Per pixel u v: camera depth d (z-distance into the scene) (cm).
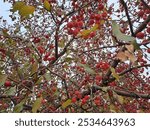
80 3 592
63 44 561
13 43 640
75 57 516
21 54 680
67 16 547
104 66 500
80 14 568
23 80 440
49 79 460
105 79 561
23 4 382
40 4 451
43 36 646
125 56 371
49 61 564
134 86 741
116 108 462
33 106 390
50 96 553
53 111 514
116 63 576
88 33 418
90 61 676
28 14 384
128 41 389
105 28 618
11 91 434
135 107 650
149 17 495
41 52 565
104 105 520
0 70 636
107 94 454
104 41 725
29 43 543
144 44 451
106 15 474
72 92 520
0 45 642
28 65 549
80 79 600
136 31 500
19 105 423
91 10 577
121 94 545
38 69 475
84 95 524
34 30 759
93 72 457
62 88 567
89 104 511
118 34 385
